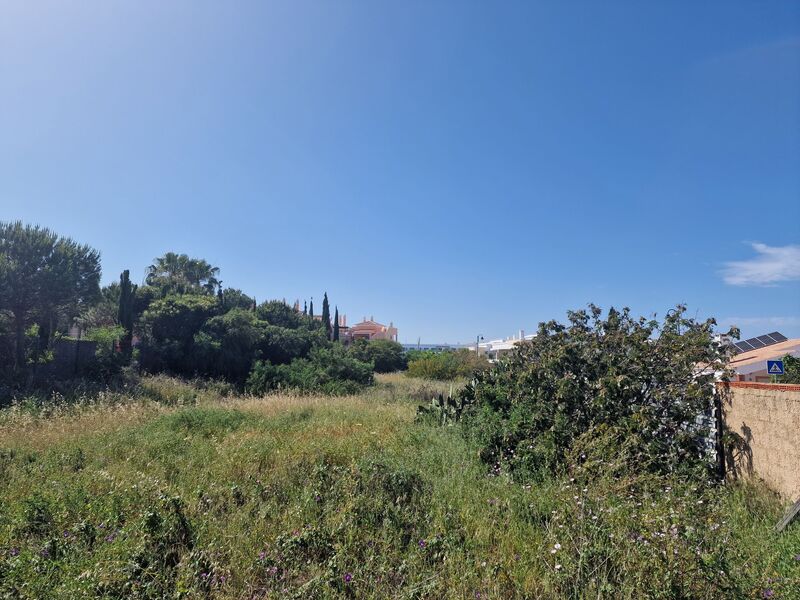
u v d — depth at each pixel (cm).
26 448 880
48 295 1908
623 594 355
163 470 725
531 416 807
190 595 379
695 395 745
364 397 1819
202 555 425
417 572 413
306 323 3962
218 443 898
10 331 1862
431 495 589
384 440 894
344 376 2417
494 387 974
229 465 729
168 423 1109
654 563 360
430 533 479
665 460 683
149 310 2630
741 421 678
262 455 785
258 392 2069
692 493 587
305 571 425
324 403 1527
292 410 1350
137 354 2278
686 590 339
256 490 601
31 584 374
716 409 742
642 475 604
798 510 498
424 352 4597
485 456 743
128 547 436
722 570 353
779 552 428
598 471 616
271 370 2306
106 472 673
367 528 501
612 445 681
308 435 959
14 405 1303
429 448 793
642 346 822
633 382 782
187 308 2580
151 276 4366
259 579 423
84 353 2048
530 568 419
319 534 464
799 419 556
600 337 877
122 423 1133
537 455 707
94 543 468
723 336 796
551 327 962
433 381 2850
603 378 784
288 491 623
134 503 566
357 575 403
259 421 1145
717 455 730
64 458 782
